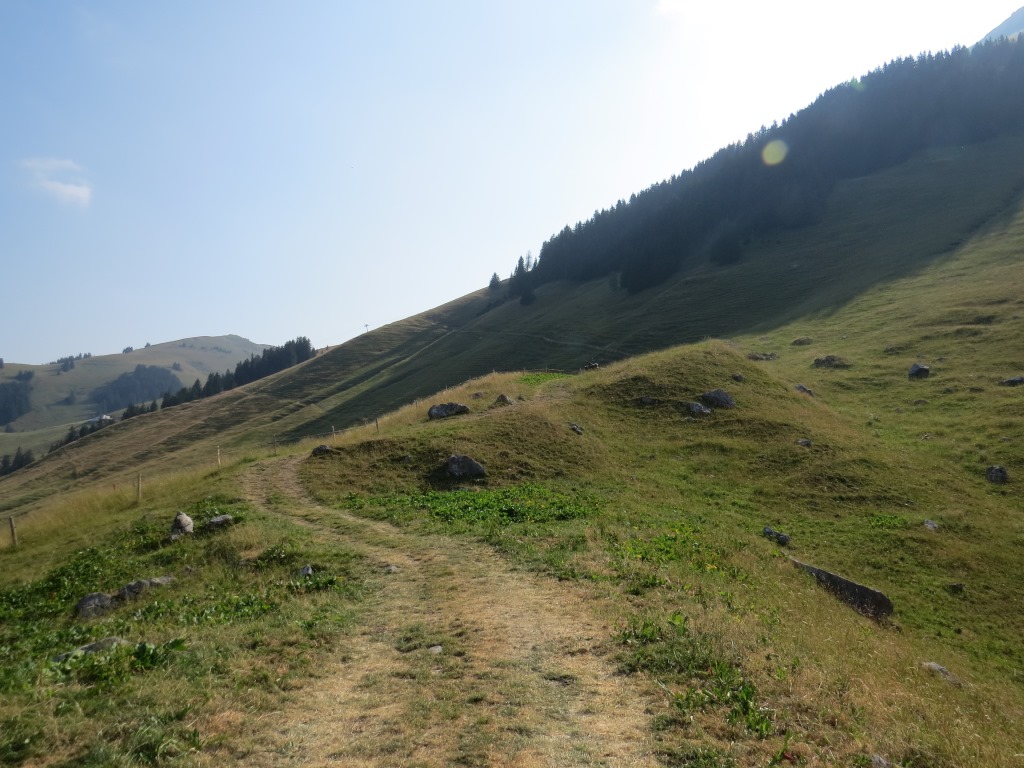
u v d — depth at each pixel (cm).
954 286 6775
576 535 1945
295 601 1420
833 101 16038
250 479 3009
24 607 1803
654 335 9869
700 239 14262
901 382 4797
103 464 11194
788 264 10775
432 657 1037
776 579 1828
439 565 1688
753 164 14938
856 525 2661
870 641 1482
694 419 3888
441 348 14625
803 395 4453
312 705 860
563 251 18650
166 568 1931
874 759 733
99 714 790
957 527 2638
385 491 2777
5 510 9319
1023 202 9012
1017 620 2019
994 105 13250
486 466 3044
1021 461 3188
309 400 13275
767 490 3016
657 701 864
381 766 698
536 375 5422
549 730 786
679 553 1864
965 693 1297
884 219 11038
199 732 764
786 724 804
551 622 1193
